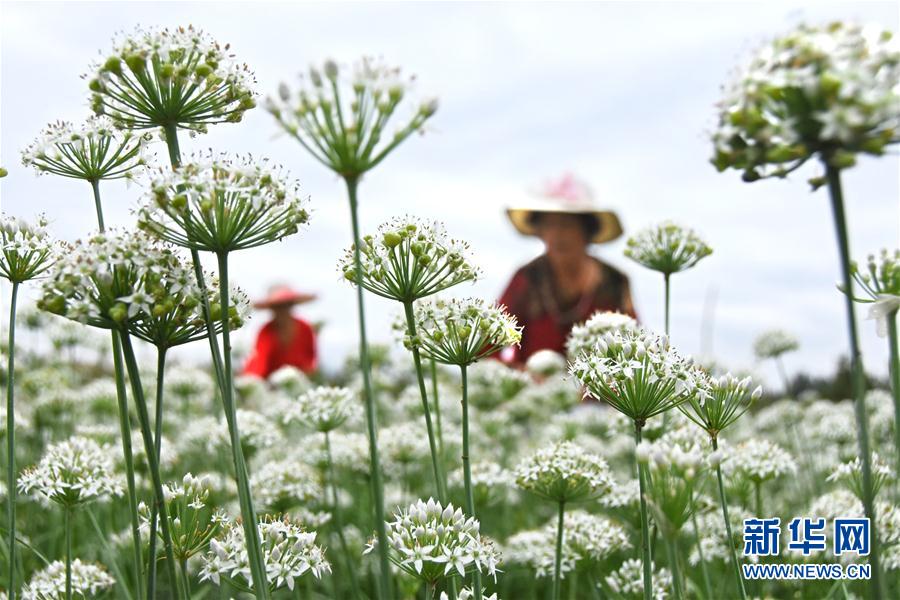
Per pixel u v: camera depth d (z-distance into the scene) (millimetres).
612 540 5379
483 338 3898
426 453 7945
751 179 2527
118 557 6309
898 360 3561
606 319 5641
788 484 9750
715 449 3744
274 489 6270
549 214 16250
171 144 3582
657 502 2842
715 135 2500
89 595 4984
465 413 3896
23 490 4480
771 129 2357
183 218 3072
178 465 9828
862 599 5391
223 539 3891
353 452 7855
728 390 3709
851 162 2232
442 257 3818
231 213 3113
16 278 3955
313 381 16469
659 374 3514
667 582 5066
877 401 10648
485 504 6855
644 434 5859
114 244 3102
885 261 3592
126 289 3146
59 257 3572
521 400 11945
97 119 3928
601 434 12180
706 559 5711
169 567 3219
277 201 3158
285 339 16891
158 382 3312
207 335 3408
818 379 16344
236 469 3125
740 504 6188
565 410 11672
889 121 2264
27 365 11156
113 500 6664
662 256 5547
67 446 4758
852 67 2254
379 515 2850
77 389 12680
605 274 16188
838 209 2350
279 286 17000
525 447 11242
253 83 3680
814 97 2277
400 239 3695
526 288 16219
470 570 3680
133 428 9352
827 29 2377
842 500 5555
